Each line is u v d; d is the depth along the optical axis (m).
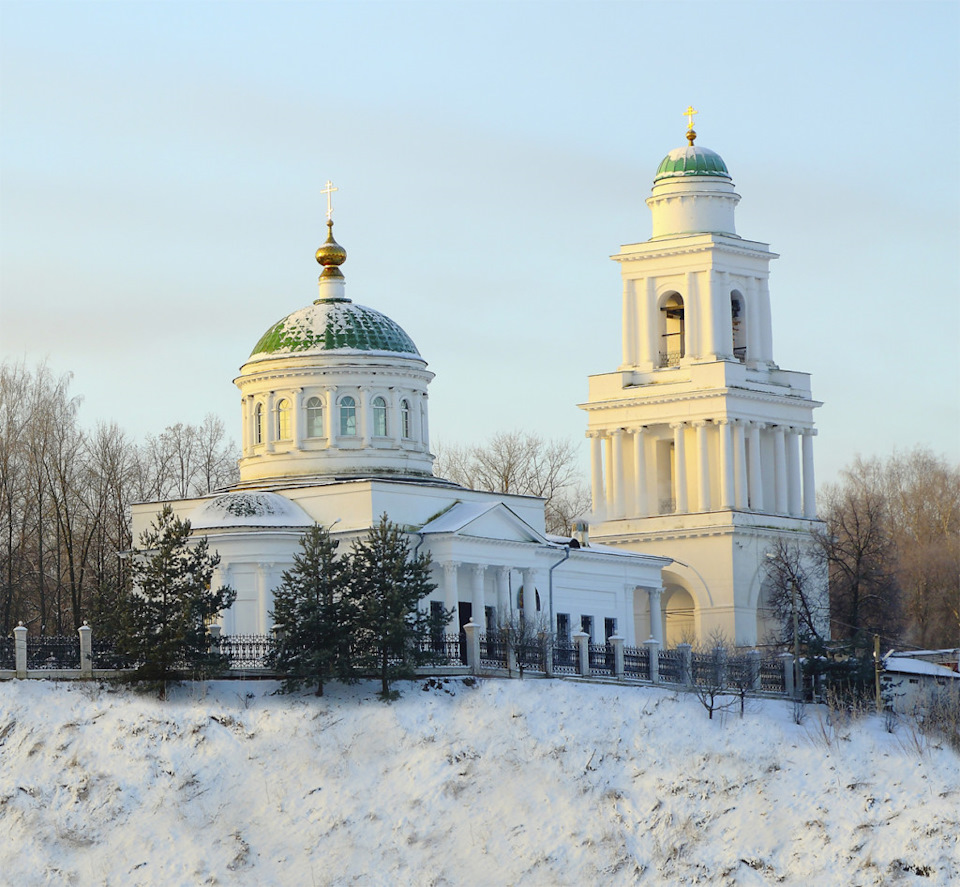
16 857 78.06
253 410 116.06
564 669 101.25
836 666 108.88
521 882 78.88
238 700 89.75
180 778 82.81
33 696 88.12
